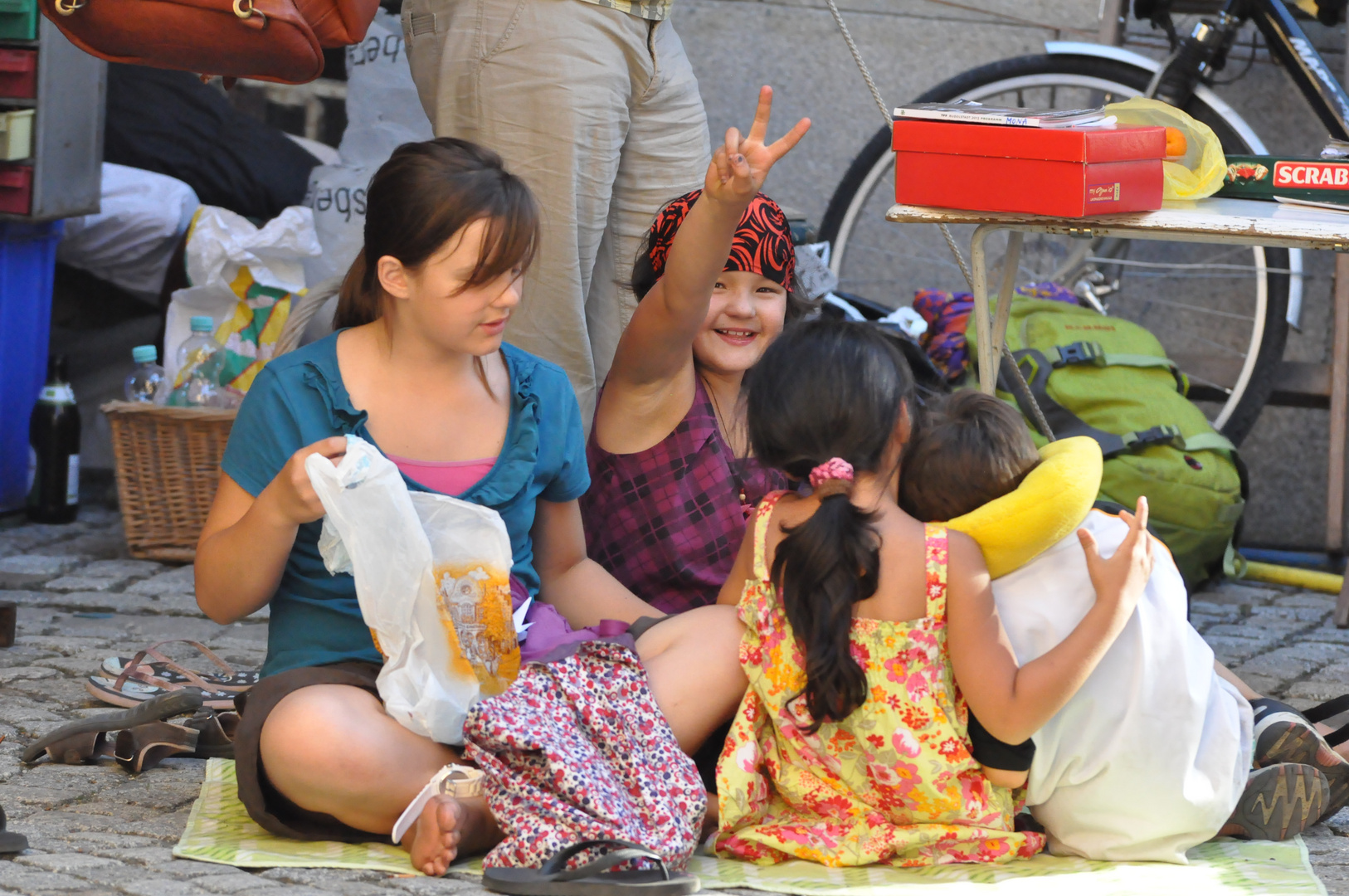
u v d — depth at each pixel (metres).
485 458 8.49
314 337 15.64
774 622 7.84
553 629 8.55
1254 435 18.61
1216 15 15.93
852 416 7.56
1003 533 7.63
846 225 17.97
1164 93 15.87
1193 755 7.72
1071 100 17.70
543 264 12.20
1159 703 7.68
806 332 7.82
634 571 9.79
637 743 7.65
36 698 10.56
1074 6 18.67
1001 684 7.47
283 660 8.28
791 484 9.75
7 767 9.12
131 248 17.08
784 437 7.69
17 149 14.80
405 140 16.39
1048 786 7.82
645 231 13.38
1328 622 14.31
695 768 7.71
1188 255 18.53
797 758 7.98
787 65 19.20
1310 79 15.20
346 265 16.23
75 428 16.31
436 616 7.82
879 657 7.60
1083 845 7.92
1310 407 17.17
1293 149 18.36
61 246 16.91
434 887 7.11
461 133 12.26
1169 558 8.17
